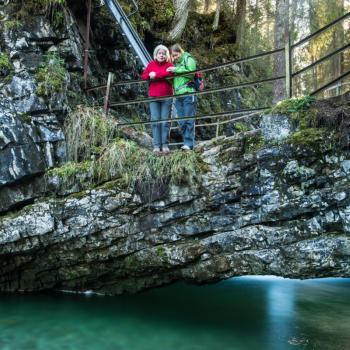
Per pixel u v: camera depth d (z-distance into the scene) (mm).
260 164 4438
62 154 5441
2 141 5102
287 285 7641
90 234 5121
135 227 4977
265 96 12680
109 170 5051
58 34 6121
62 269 5691
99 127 5441
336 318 5750
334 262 4102
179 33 10102
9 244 5371
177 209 4809
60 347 4531
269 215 4406
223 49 11938
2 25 5699
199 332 5102
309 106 4375
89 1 6484
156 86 5398
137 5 9398
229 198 4590
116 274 5520
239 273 4582
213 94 10680
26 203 5336
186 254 4734
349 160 4090
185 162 4746
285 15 9195
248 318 5688
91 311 5605
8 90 5363
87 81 6465
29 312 5500
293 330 5234
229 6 13648
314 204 4199
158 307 6055
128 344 4668
